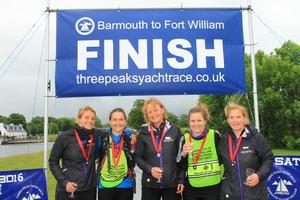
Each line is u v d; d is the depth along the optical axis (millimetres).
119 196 5172
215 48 6848
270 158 4578
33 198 5879
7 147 61438
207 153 4934
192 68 6773
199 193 4898
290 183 6016
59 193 5223
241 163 4598
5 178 5715
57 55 6691
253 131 4711
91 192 5262
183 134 5176
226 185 4680
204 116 5008
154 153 5016
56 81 6652
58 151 5227
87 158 5254
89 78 6672
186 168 4988
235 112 4707
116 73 6695
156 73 6727
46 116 6617
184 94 6750
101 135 5414
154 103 5141
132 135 5289
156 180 4949
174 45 6805
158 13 6852
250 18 6953
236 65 6867
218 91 6809
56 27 6746
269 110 44688
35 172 5930
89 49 6727
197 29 6859
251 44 6918
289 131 43688
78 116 5352
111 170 5148
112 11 6812
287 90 44781
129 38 6770
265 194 4613
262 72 45812
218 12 6938
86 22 6766
